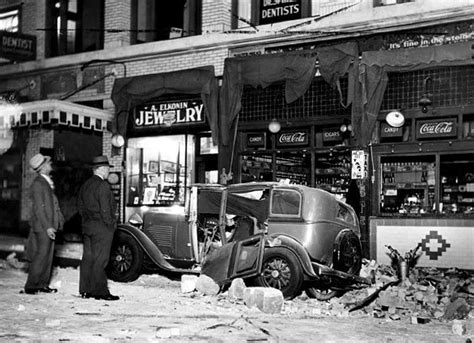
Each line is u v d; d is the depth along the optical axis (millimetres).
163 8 17141
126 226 11508
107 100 17172
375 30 13227
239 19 14875
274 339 6859
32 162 9906
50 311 8234
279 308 8883
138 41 17469
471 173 12398
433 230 12445
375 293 9789
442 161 12648
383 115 13156
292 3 14766
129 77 16469
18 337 6578
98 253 9398
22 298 9273
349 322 8375
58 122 15398
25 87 18781
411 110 12883
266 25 14672
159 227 11477
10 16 19750
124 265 11523
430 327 8203
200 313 8414
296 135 14289
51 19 18984
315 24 13867
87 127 16234
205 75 15219
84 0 18531
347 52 13312
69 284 11016
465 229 12156
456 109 12453
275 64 14180
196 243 11070
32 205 9844
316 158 14023
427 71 12766
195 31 16562
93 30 17516
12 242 16812
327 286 10414
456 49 12195
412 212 12852
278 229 10289
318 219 10164
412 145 12805
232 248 10172
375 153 13164
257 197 10766
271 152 14539
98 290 9375
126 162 16922
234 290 9758
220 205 10883
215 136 15070
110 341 6457
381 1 13695
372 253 12992
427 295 9945
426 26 12734
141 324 7477
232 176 14961
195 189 10969
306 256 9711
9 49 18234
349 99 13266
